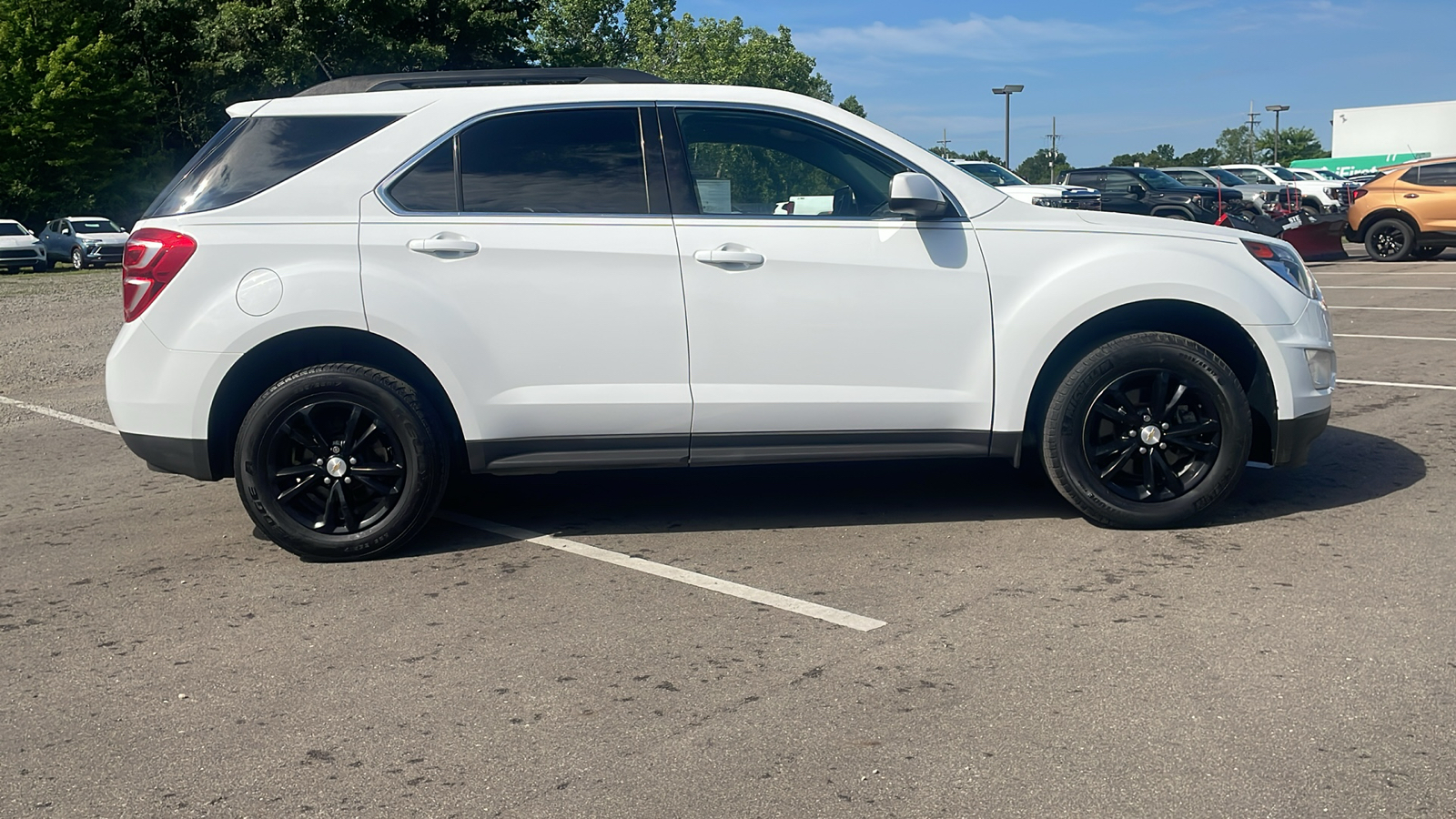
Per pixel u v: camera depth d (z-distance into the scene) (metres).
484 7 41.59
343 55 39.47
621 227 4.49
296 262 4.38
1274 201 23.59
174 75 45.12
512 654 3.56
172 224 4.43
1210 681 3.21
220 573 4.48
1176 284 4.54
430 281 4.41
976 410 4.62
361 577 4.38
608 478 5.88
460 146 4.54
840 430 4.59
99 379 10.14
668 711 3.13
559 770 2.82
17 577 4.52
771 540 4.71
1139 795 2.61
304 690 3.34
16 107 40.69
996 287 4.57
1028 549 4.48
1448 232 18.30
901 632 3.65
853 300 4.53
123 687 3.40
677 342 4.50
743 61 61.41
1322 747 2.81
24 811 2.69
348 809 2.66
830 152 4.68
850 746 2.89
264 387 4.64
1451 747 2.79
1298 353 4.65
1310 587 3.94
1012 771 2.74
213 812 2.67
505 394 4.47
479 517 5.19
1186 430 4.61
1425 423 6.61
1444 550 4.30
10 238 30.31
